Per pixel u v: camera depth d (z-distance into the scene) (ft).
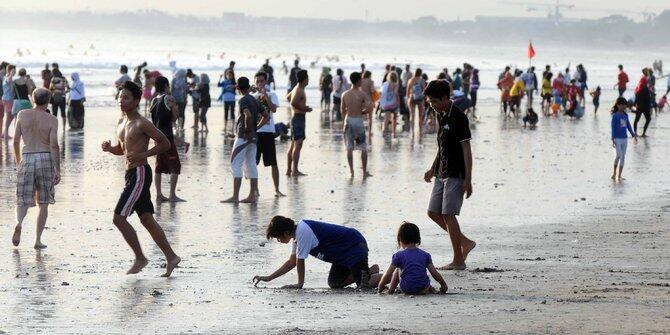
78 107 217.77
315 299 67.21
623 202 123.13
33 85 184.85
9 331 56.85
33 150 89.61
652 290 68.69
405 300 66.03
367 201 122.62
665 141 212.64
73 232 97.91
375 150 185.16
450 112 78.59
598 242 93.97
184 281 75.15
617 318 56.95
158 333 55.88
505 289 70.03
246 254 87.86
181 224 104.06
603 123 264.93
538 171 155.63
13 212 109.91
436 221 81.00
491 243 93.61
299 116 145.38
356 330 55.31
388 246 91.66
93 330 57.00
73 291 70.69
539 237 97.30
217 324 58.39
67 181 136.46
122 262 83.46
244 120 118.32
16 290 71.05
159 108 118.01
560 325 54.90
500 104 326.44
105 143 78.79
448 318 58.44
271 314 61.57
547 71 294.66
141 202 76.38
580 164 165.99
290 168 147.43
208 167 155.94
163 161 119.34
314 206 118.11
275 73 646.74
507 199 124.98
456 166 78.64
